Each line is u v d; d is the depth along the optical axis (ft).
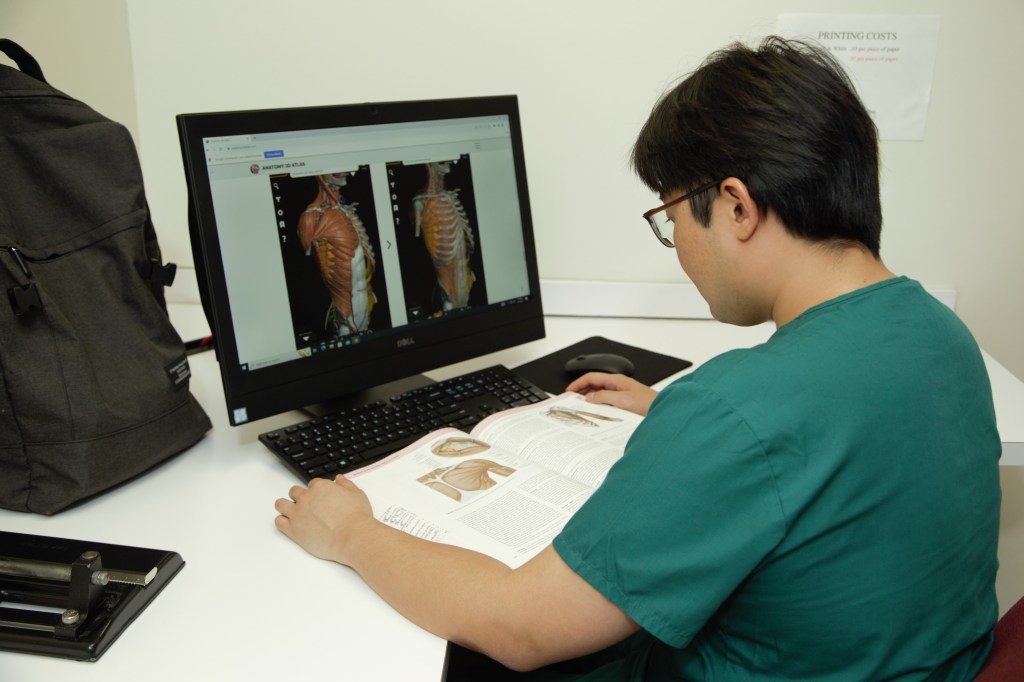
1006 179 4.66
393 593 2.28
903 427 1.91
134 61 4.82
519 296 4.17
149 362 3.01
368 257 3.55
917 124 4.61
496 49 4.68
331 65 4.77
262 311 3.24
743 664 2.11
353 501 2.63
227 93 4.86
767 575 1.92
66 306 2.81
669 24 4.55
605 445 3.18
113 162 3.07
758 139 2.01
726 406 1.84
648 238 5.01
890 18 4.43
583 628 1.99
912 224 4.83
